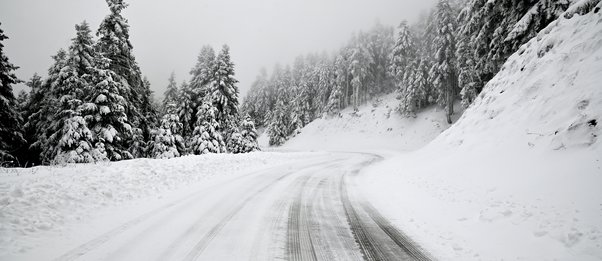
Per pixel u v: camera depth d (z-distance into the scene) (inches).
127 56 848.9
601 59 344.2
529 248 196.7
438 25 1418.6
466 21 991.0
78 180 301.4
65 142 625.3
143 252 173.2
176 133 1002.7
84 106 657.6
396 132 1795.0
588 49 374.0
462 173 391.2
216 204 285.0
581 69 360.8
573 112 322.3
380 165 753.6
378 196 370.3
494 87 546.3
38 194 245.3
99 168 371.9
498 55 655.1
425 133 1624.0
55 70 874.8
